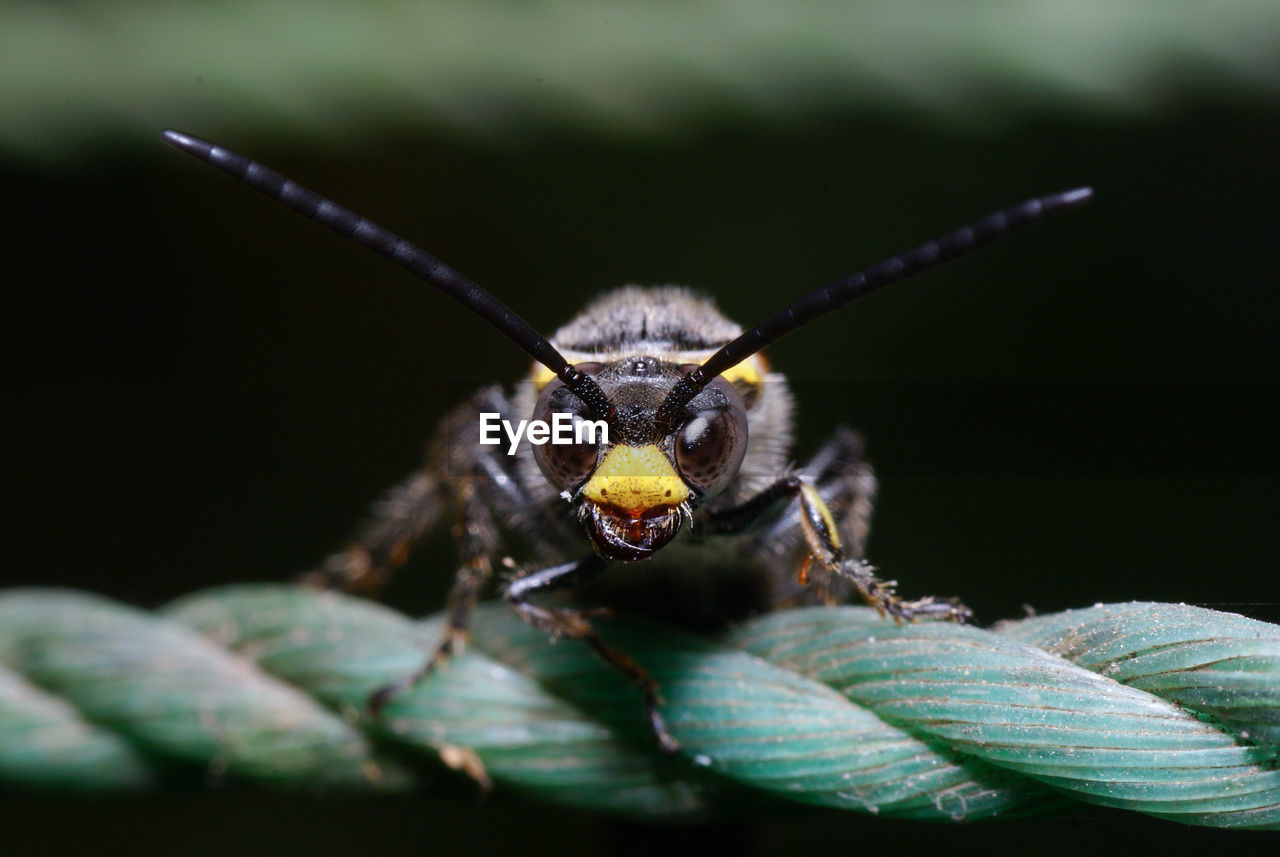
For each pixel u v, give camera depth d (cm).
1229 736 7
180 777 7
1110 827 8
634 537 7
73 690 7
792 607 8
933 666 7
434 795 7
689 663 7
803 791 7
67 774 7
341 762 7
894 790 7
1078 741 7
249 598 8
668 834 8
